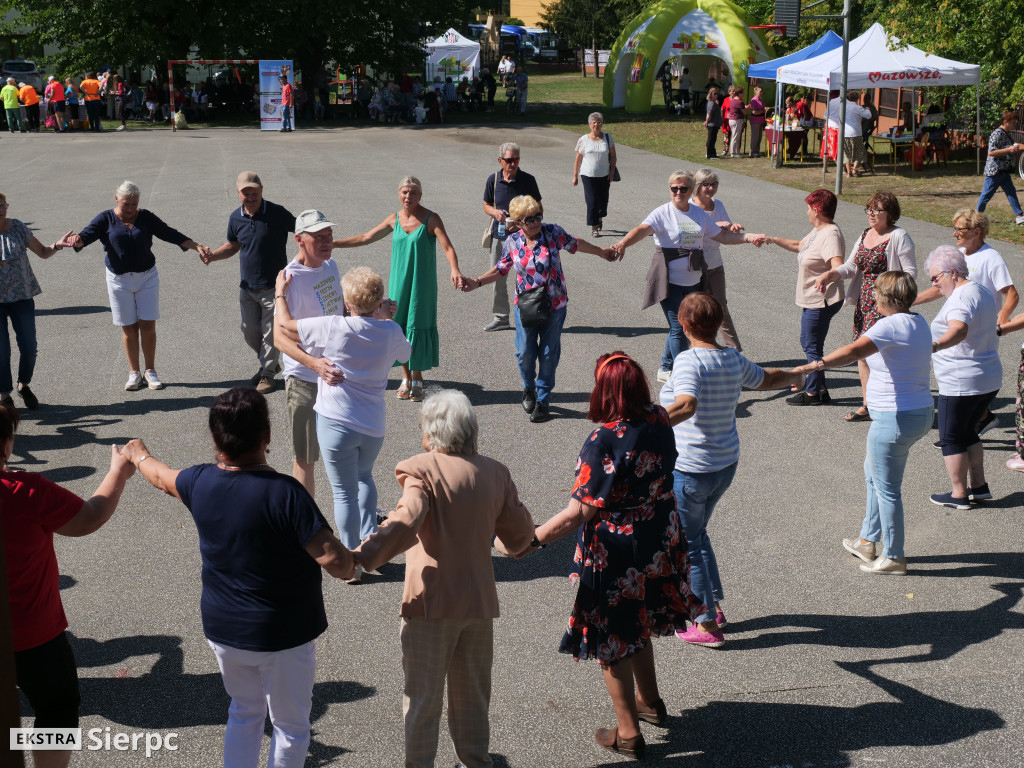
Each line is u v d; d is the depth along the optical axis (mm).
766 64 25562
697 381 4684
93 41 36594
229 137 30266
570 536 6242
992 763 4070
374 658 4891
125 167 22984
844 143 21234
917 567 5793
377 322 5254
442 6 39625
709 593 4961
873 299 7625
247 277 8344
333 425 5289
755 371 4910
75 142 28922
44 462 7270
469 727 3965
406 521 3641
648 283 8477
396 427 7973
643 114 37125
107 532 6223
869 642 5023
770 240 8344
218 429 3590
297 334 5383
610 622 4062
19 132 32375
